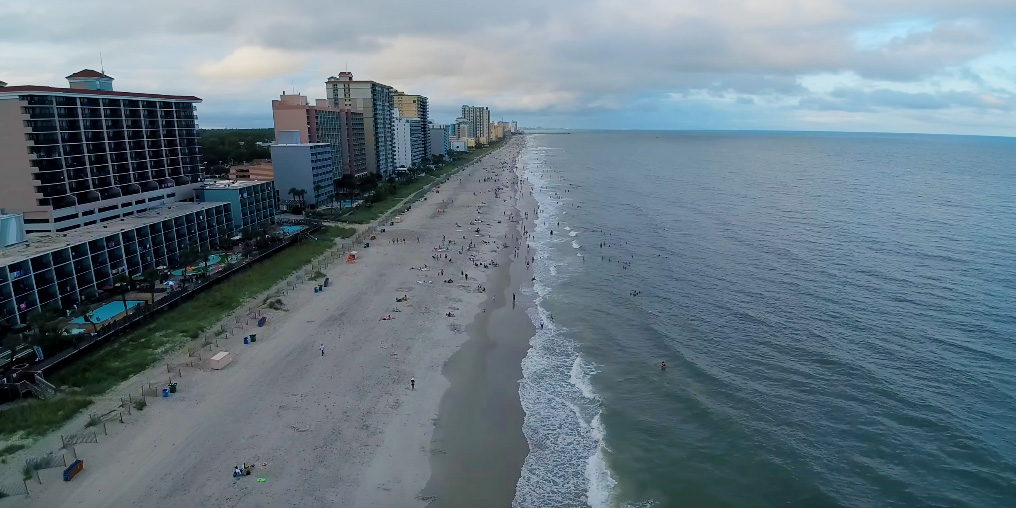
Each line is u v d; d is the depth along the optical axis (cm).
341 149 17812
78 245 7225
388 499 4066
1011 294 8062
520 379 5894
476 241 11931
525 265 10200
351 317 7412
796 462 4497
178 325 6838
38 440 4528
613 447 4728
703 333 7012
